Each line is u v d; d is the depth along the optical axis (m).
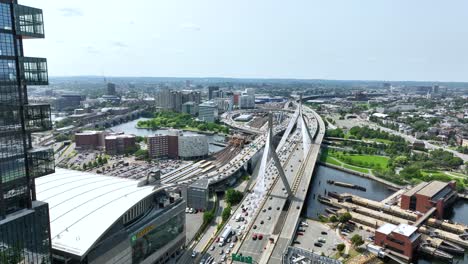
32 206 140.12
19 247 133.00
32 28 134.75
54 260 160.00
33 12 134.62
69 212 182.50
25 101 137.38
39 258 141.88
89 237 161.88
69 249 154.38
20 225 132.88
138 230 188.50
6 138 127.69
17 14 128.38
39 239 141.50
